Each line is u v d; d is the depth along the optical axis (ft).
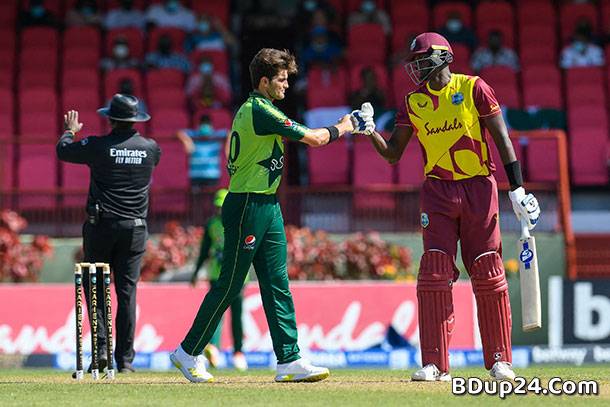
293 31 266.98
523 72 233.96
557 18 255.29
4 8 250.98
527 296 91.25
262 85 91.40
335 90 225.56
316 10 246.27
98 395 83.10
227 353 160.56
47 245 181.98
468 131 90.63
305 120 220.02
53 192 187.32
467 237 92.17
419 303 91.81
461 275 183.52
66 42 244.42
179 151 192.34
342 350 168.04
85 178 196.13
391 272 180.24
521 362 169.37
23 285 166.09
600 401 80.18
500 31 238.89
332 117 217.77
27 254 180.55
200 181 191.42
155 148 113.29
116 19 253.85
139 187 111.75
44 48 241.55
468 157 90.89
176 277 178.50
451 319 91.76
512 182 91.45
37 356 162.91
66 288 164.86
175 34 246.68
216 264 150.41
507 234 185.78
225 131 202.69
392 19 253.65
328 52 242.99
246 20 266.57
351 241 181.47
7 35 242.58
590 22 250.16
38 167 195.62
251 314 165.07
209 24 246.47
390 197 188.44
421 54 90.94
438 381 91.30
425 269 91.30
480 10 250.78
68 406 76.28
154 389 87.35
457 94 90.48
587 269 196.85
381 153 94.38
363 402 77.77
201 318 92.58
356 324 168.66
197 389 87.04
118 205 110.42
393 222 187.83
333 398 80.18
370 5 252.62
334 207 188.03
